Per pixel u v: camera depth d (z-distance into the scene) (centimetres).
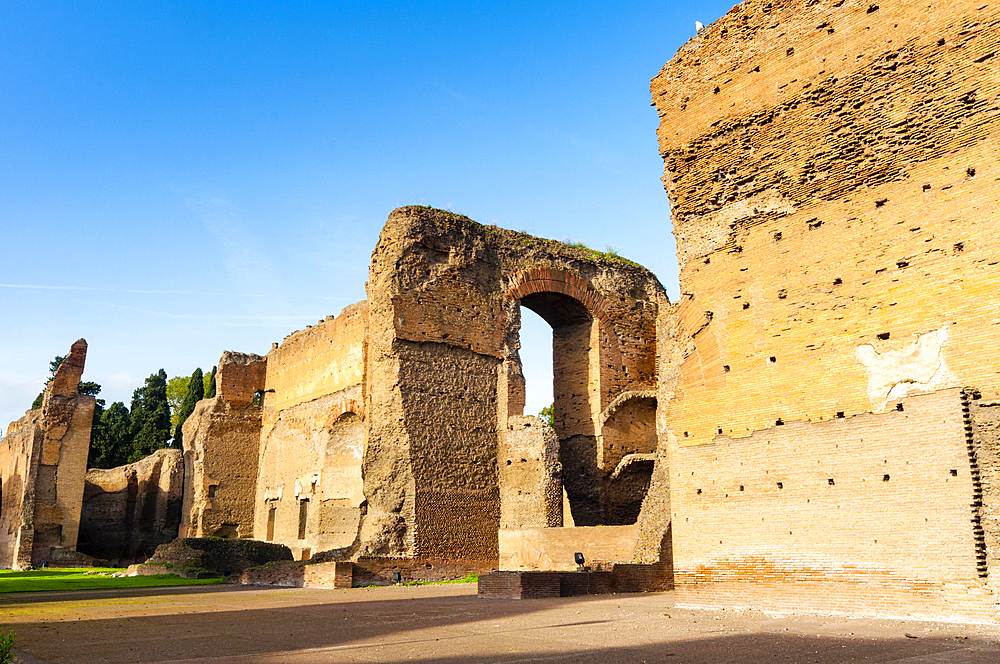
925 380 1377
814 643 1059
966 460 1298
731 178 1738
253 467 4600
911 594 1323
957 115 1420
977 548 1259
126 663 931
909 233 1448
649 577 2055
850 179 1546
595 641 1099
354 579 2519
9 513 5359
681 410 1745
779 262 1630
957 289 1370
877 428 1420
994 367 1302
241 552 3309
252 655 991
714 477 1648
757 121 1706
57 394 5159
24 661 960
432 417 2861
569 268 3297
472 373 3000
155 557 3412
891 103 1509
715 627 1248
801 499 1500
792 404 1551
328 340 3981
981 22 1411
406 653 1001
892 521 1368
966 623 1241
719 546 1612
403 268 2930
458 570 2781
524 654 983
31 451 4997
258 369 4738
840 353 1500
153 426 7088
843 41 1592
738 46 1770
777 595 1498
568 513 2930
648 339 3416
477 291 3077
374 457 2853
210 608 1722
